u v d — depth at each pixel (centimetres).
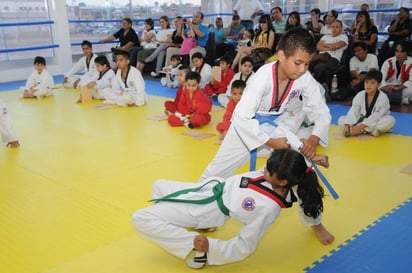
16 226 267
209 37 799
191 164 366
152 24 912
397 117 506
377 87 433
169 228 206
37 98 666
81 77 727
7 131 414
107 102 612
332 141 418
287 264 223
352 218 268
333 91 616
